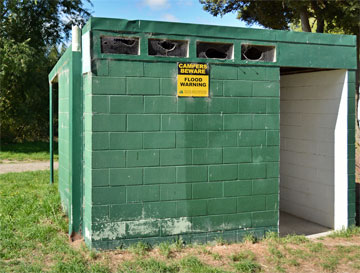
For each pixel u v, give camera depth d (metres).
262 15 15.98
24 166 14.26
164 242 5.57
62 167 7.86
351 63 6.48
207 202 5.74
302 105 7.41
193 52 5.65
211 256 5.32
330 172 6.83
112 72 5.32
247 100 5.91
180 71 5.59
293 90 7.62
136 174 5.44
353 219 6.60
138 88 5.43
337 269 5.00
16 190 9.34
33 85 20.88
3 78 19.91
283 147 7.98
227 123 5.82
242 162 5.90
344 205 6.56
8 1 20.56
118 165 5.37
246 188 5.92
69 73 6.08
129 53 5.46
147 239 5.51
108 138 5.32
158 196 5.54
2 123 22.69
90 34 5.23
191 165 5.67
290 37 6.11
